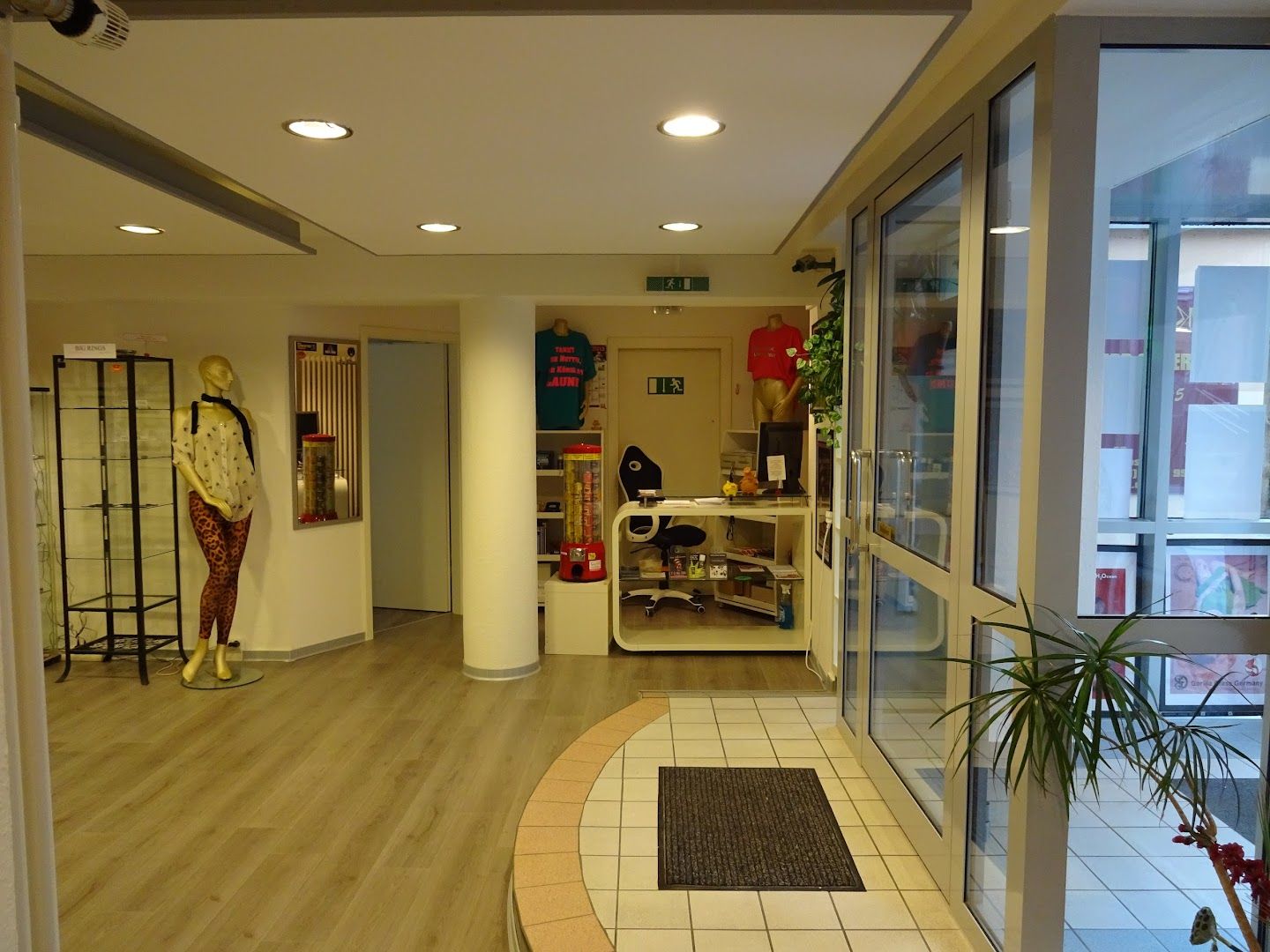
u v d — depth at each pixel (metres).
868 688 3.69
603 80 2.24
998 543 2.34
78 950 2.66
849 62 2.13
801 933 2.60
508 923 2.79
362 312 5.87
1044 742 1.91
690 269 5.09
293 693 5.00
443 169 3.08
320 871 3.12
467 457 5.22
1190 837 1.85
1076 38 1.93
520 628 5.27
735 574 6.10
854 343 3.89
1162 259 2.09
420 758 4.09
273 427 5.50
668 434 7.46
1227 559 2.10
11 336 1.19
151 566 5.59
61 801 3.65
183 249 4.77
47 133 2.68
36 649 1.22
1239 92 2.01
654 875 2.92
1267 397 2.10
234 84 2.25
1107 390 2.10
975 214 2.43
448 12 1.84
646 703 4.67
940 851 2.77
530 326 5.25
